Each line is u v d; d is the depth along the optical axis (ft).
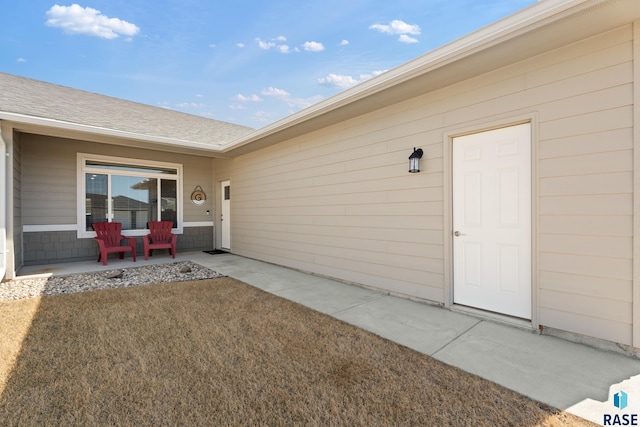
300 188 19.26
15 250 17.61
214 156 25.67
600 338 8.59
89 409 5.98
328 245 17.33
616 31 8.32
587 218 8.79
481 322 10.55
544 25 8.20
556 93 9.32
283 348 8.59
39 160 20.77
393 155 13.92
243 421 5.72
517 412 5.93
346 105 14.08
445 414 5.89
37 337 9.15
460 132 11.57
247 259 23.81
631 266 8.12
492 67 10.48
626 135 8.18
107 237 22.39
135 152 24.82
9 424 5.55
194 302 12.75
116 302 12.65
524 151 10.17
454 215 11.94
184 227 27.73
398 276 13.75
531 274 9.88
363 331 9.79
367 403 6.22
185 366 7.61
